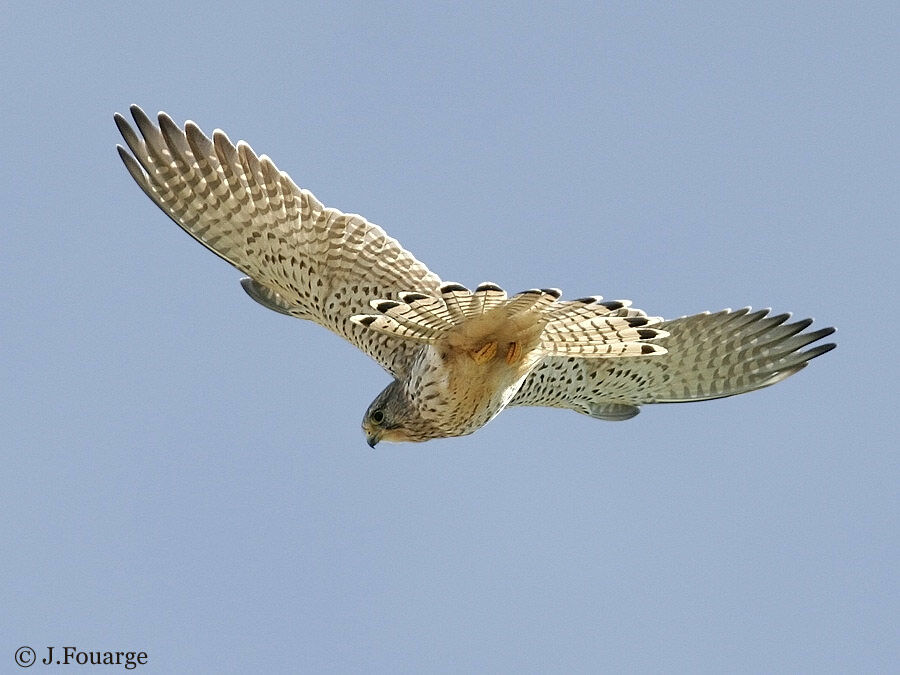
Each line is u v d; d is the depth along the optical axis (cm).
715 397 1656
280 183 1395
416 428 1404
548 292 1196
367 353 1452
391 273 1412
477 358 1302
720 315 1603
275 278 1460
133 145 1414
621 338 1294
